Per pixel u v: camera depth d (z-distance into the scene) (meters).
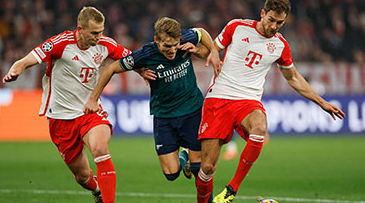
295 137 57.94
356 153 45.22
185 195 26.50
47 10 69.56
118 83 56.88
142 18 70.50
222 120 20.86
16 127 54.56
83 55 20.91
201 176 20.89
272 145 51.16
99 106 21.38
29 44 65.12
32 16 67.88
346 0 77.31
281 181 31.09
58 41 20.53
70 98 21.25
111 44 21.62
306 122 59.25
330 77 60.66
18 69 19.72
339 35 74.44
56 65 21.02
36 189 27.70
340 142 53.66
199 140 21.39
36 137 54.69
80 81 21.14
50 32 67.31
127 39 67.75
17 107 54.78
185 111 21.61
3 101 54.62
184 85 21.44
